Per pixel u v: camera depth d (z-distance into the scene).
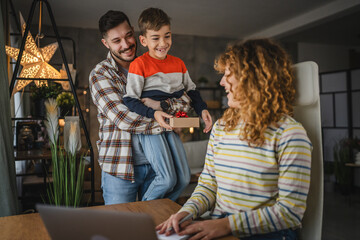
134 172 1.66
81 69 6.08
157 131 1.56
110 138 1.61
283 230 1.01
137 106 1.46
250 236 0.99
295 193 0.92
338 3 5.00
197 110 1.70
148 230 0.55
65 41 5.98
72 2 4.87
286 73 1.01
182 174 1.64
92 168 2.17
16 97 4.12
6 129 1.95
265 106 0.96
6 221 0.99
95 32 6.18
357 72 5.51
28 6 4.89
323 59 7.78
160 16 1.46
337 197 4.82
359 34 6.70
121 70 1.79
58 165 2.23
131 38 1.65
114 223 0.57
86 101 5.30
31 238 0.85
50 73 2.43
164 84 1.53
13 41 4.41
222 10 5.41
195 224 0.90
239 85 1.00
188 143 4.49
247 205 0.99
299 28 5.95
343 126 5.79
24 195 3.44
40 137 3.22
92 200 2.16
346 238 3.10
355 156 4.84
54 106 2.17
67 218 0.60
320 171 1.12
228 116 1.12
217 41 7.29
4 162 1.78
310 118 1.15
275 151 0.97
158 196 1.56
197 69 7.13
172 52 6.91
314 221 1.13
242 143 1.02
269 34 6.61
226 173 1.05
